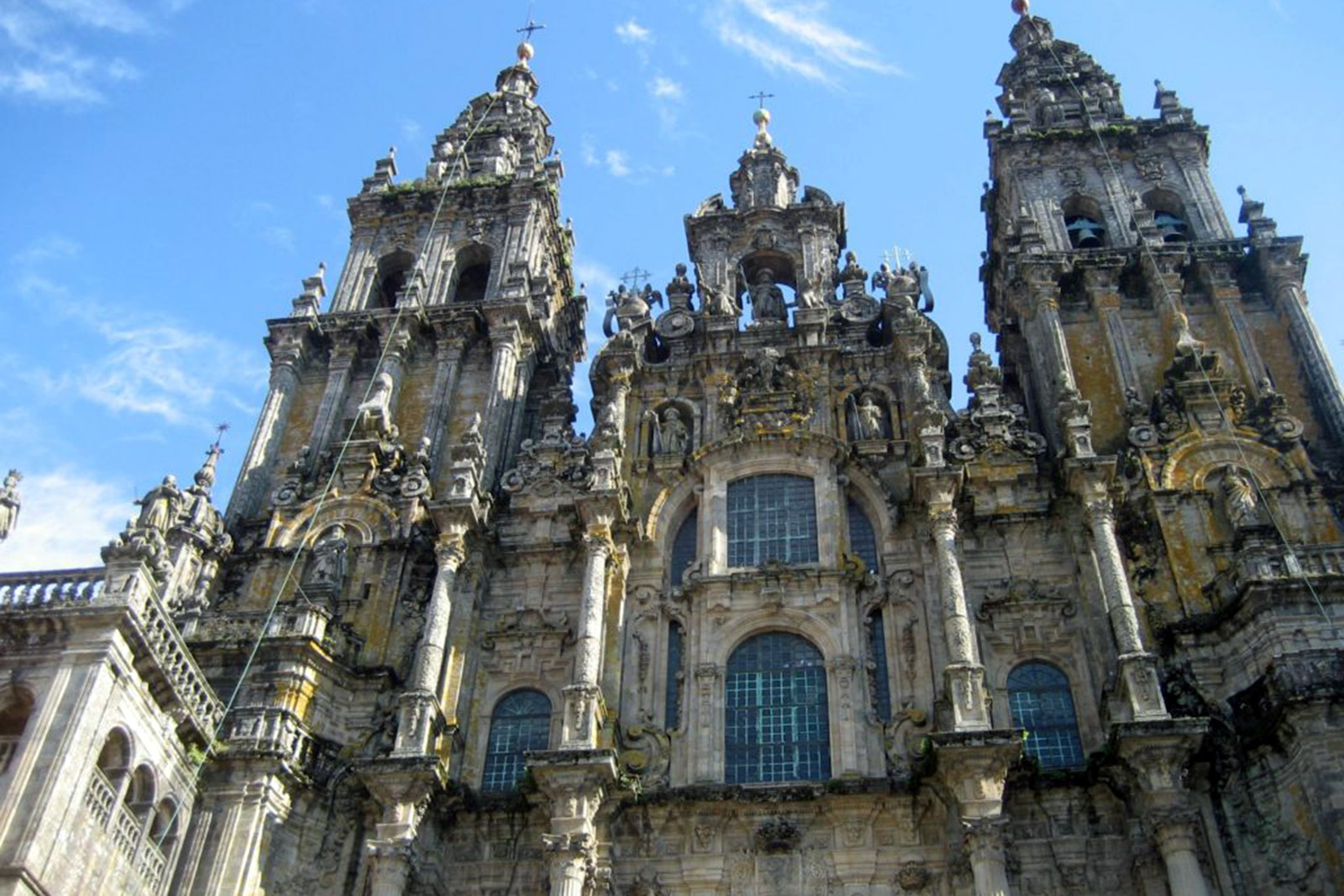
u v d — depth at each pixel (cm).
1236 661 3123
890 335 4284
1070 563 3516
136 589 2772
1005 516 3619
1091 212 4816
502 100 6125
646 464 3962
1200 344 3953
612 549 3628
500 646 3594
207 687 3072
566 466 4025
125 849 2688
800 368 4178
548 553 3778
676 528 3866
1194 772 2927
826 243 4716
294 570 3825
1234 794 2897
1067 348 4134
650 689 3441
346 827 3158
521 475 4025
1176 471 3666
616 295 4659
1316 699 2791
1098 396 4016
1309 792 2744
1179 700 3089
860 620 3497
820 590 3522
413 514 3872
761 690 3403
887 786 3041
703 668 3406
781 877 2998
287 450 4312
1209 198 4622
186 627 3472
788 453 3888
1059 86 5584
